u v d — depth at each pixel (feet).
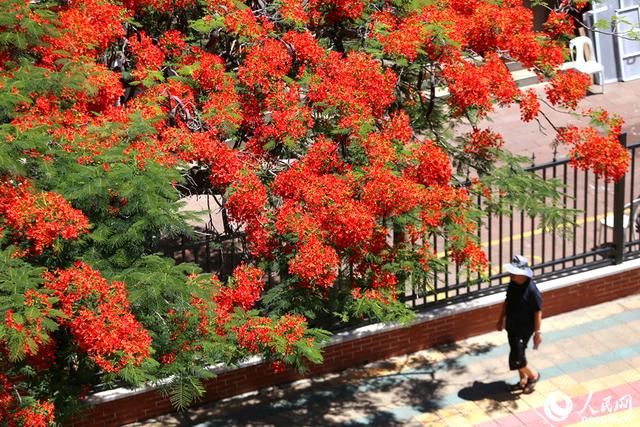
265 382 50.90
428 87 51.39
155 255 38.88
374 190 41.57
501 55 50.19
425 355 53.26
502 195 48.26
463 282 53.98
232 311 42.22
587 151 48.16
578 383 50.52
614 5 88.33
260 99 46.01
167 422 48.57
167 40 48.70
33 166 38.63
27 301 34.32
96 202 38.27
